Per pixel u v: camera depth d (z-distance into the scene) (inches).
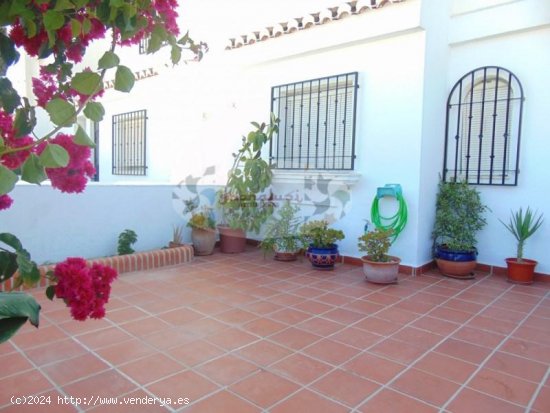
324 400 90.7
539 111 185.0
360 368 105.7
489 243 202.4
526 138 189.2
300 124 240.2
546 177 184.7
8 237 58.6
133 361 107.3
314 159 235.8
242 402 89.3
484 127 200.8
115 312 143.5
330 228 220.4
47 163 45.4
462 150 208.7
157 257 210.1
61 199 188.5
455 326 135.1
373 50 205.3
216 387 95.3
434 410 87.7
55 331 125.7
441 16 198.4
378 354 114.0
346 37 206.2
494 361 110.8
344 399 91.3
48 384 95.4
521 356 114.0
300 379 99.7
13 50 52.2
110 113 335.3
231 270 206.5
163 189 231.1
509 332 130.7
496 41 195.3
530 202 189.8
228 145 272.8
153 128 300.4
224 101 271.4
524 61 187.8
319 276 196.5
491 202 200.8
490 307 153.9
